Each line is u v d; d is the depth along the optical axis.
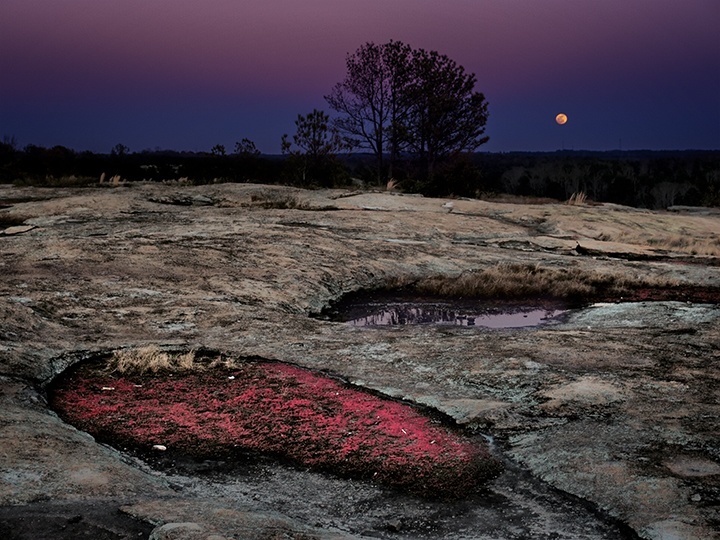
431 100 35.47
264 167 32.69
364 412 6.63
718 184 57.06
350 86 36.38
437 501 4.98
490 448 5.88
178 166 38.41
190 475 5.30
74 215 18.23
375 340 9.13
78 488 4.38
